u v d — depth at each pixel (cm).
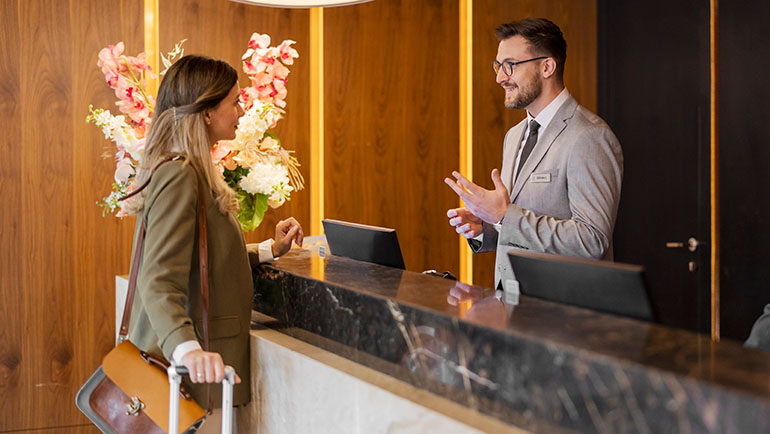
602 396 99
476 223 261
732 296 358
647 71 412
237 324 185
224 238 183
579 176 234
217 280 182
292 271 190
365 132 402
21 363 341
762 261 346
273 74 259
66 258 347
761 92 344
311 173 397
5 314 337
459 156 425
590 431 101
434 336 132
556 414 107
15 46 334
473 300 144
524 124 273
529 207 247
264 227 387
